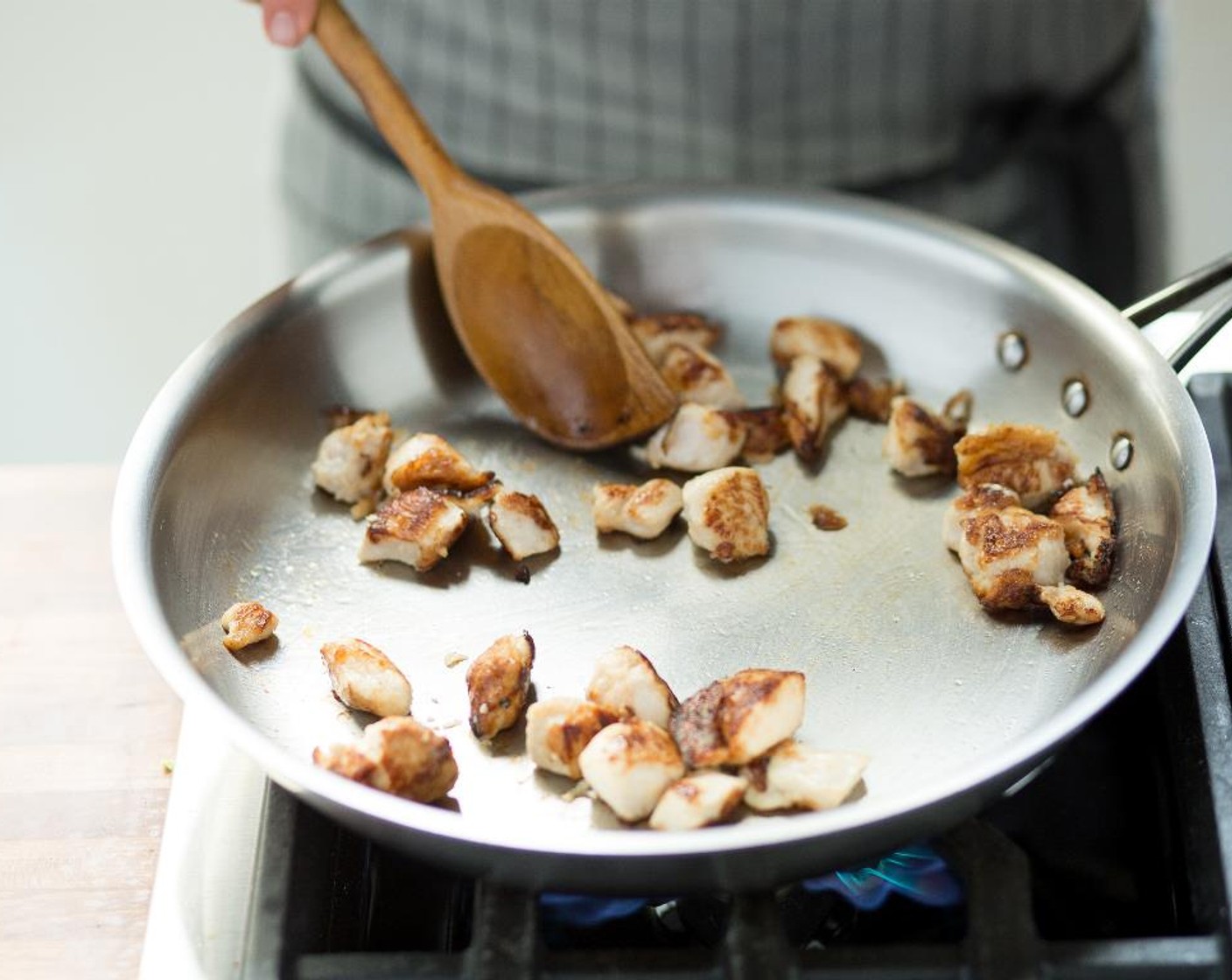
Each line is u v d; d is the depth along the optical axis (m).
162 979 0.54
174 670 0.55
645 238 0.72
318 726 0.59
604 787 0.56
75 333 1.15
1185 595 0.56
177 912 0.56
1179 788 0.56
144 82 1.26
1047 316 0.67
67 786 0.60
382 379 0.70
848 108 0.78
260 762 0.53
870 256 0.71
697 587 0.64
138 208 1.20
